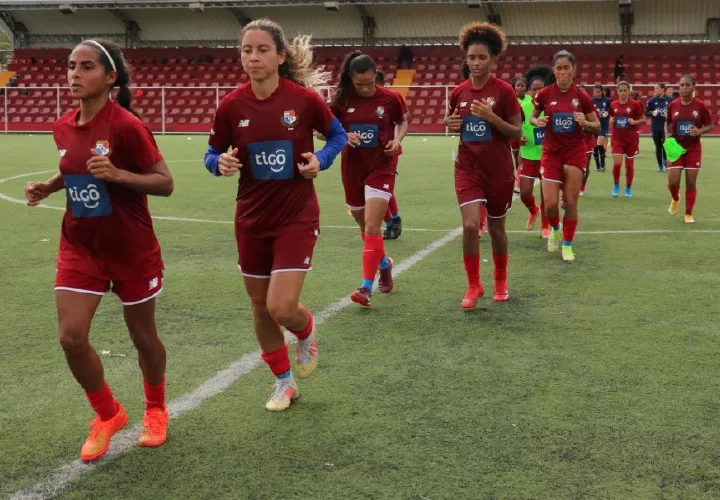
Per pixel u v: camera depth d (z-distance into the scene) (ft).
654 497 10.32
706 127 32.76
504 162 19.62
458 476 10.91
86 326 11.23
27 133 108.06
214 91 112.68
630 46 108.88
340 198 42.80
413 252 27.17
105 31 126.11
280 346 13.37
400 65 112.98
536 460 11.39
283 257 12.79
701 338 17.19
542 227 30.07
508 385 14.40
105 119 11.04
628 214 36.19
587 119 25.50
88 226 11.19
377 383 14.55
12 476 11.01
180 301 20.63
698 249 27.40
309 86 13.39
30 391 14.32
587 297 20.84
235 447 11.91
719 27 108.88
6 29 127.44
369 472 11.06
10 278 23.17
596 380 14.64
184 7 115.03
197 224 33.63
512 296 21.03
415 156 69.97
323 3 110.73
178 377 14.97
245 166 12.96
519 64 108.88
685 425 12.60
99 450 11.50
